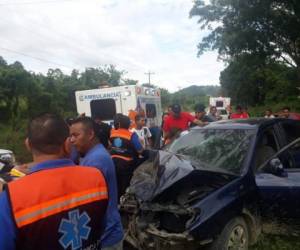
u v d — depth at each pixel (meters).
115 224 3.10
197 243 4.12
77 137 3.31
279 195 4.59
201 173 4.54
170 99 62.56
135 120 10.04
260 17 13.13
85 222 1.88
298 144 5.05
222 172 4.55
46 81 30.92
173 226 4.27
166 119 8.67
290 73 18.66
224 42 14.57
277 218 4.66
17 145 15.78
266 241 4.86
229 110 17.84
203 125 6.16
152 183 4.62
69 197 1.84
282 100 39.19
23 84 26.38
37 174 1.83
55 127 1.93
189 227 4.03
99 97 11.88
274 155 4.83
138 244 4.40
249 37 13.87
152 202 4.36
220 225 4.17
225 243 4.21
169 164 4.90
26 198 1.72
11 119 24.11
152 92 12.72
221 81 54.41
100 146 3.33
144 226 4.33
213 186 4.43
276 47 14.92
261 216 4.67
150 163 5.44
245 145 5.02
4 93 25.23
